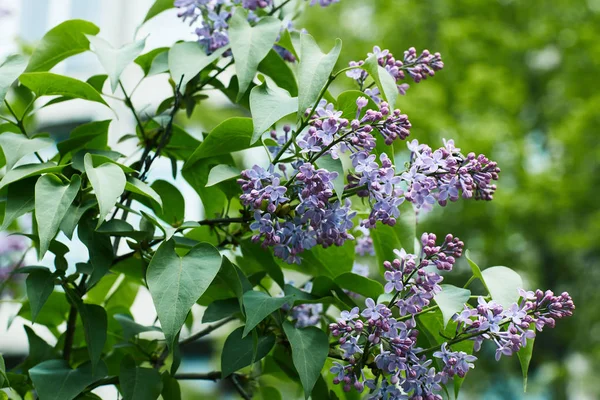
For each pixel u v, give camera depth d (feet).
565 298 3.95
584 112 19.40
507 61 22.68
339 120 3.93
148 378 4.19
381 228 4.47
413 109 19.26
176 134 4.68
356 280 4.31
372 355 4.10
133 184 4.03
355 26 23.56
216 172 4.10
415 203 4.03
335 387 4.63
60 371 4.16
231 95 4.61
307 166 3.92
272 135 4.25
